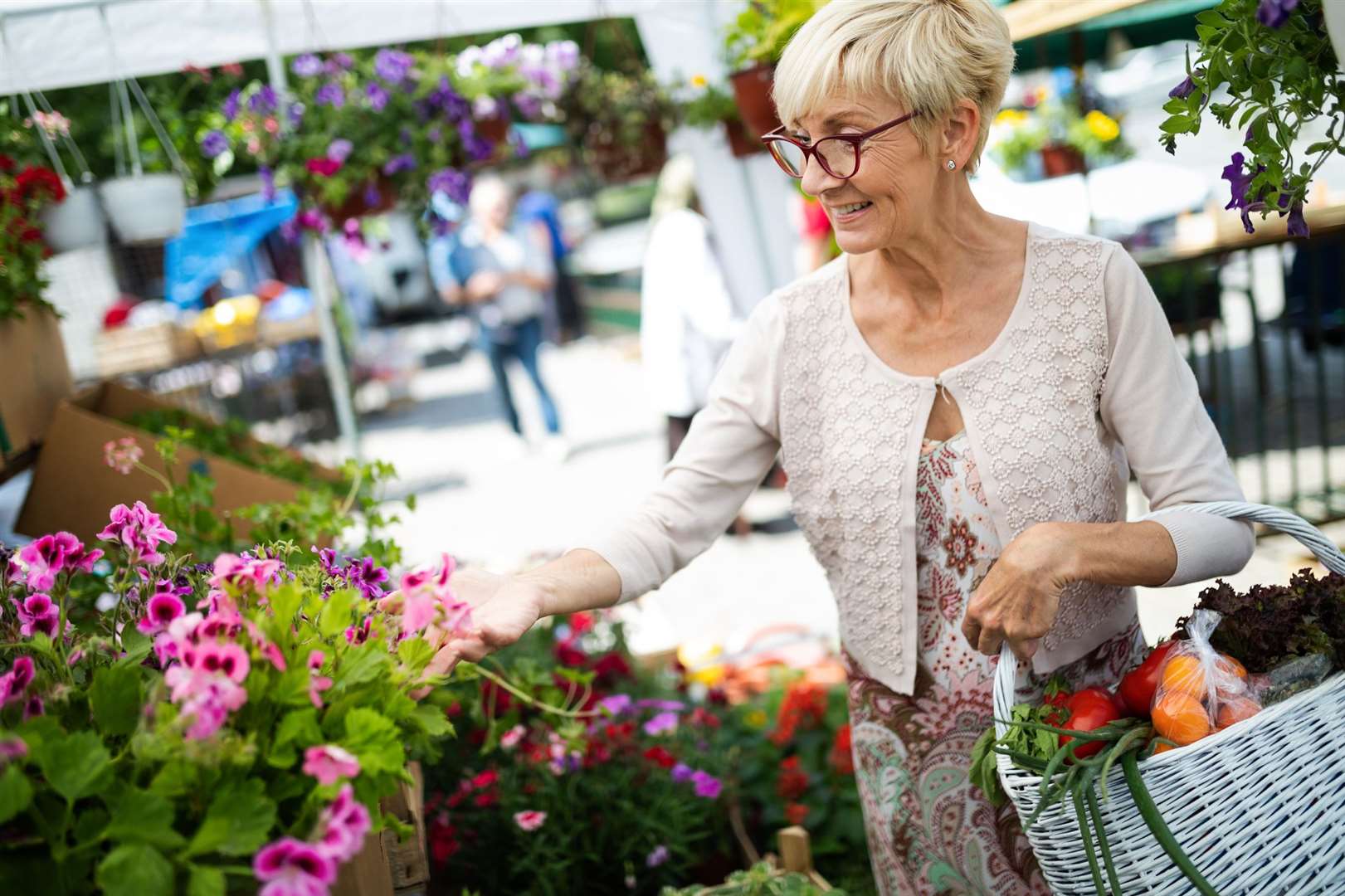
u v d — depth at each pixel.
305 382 9.90
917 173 1.55
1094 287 1.64
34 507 2.88
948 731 1.74
